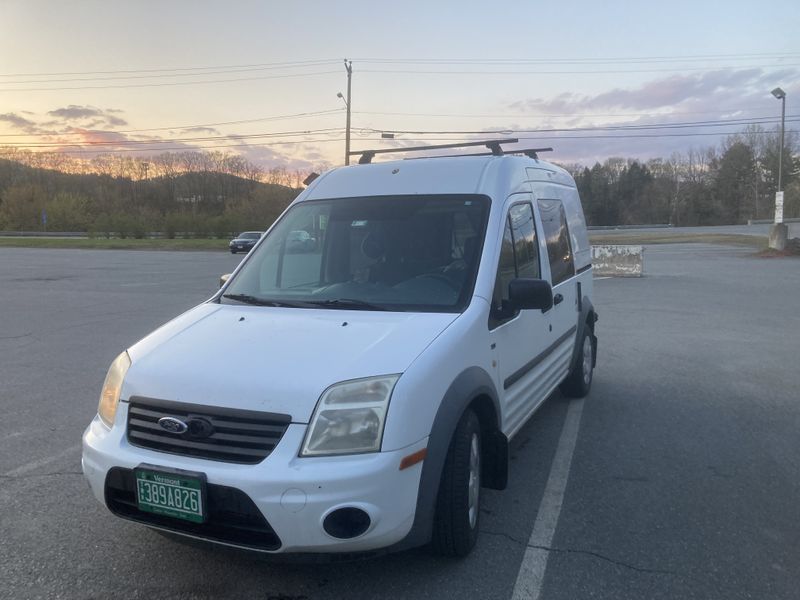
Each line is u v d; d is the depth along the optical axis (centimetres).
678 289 1702
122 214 6619
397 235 423
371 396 295
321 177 499
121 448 312
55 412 628
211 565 344
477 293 380
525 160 519
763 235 4688
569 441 548
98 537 374
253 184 10075
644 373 794
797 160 8719
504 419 406
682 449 529
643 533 384
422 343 327
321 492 278
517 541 373
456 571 340
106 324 1163
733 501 429
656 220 11019
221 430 296
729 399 677
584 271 670
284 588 324
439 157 484
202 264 3044
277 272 438
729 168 10344
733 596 318
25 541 370
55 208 8425
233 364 316
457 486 333
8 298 1580
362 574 337
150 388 316
